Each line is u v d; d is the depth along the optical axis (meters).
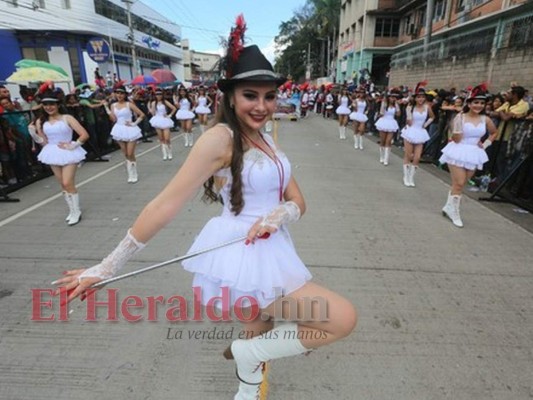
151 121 8.46
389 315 2.85
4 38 26.64
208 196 1.73
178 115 10.45
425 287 3.25
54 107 4.39
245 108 1.46
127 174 7.22
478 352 2.47
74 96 8.07
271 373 2.27
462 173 4.57
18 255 3.77
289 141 11.48
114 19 37.25
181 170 1.46
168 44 53.59
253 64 1.39
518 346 2.54
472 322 2.78
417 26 28.56
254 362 1.73
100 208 5.20
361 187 6.41
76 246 3.99
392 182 6.81
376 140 12.27
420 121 6.26
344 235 4.32
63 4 30.64
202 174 1.46
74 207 4.61
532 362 2.39
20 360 2.37
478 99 4.38
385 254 3.86
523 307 2.98
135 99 11.27
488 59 12.80
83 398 2.09
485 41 13.39
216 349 2.47
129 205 5.32
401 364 2.36
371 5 32.34
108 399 2.08
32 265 3.57
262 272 1.57
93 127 8.48
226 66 1.45
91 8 32.34
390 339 2.59
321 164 8.20
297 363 2.36
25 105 8.58
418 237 4.31
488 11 17.91
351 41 38.59
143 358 2.39
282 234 1.77
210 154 1.46
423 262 3.70
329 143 11.34
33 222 4.69
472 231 4.52
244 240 1.60
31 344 2.51
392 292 3.16
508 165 5.93
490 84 12.66
